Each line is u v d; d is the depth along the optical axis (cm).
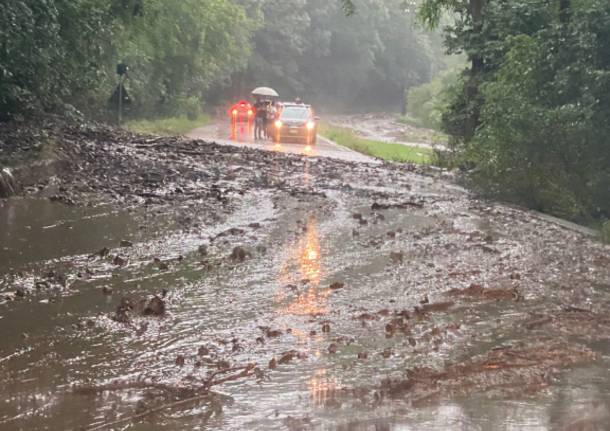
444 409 709
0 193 1745
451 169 3278
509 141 2208
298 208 1886
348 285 1166
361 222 1719
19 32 2534
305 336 916
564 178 2117
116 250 1319
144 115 5919
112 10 4038
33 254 1253
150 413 683
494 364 843
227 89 11044
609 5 2088
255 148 3734
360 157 3766
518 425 671
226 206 1845
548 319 1027
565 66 2162
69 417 668
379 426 663
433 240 1559
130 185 2048
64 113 3350
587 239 1694
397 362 838
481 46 3381
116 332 902
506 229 1766
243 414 687
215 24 7000
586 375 816
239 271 1223
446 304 1080
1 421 656
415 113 12344
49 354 821
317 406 709
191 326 937
